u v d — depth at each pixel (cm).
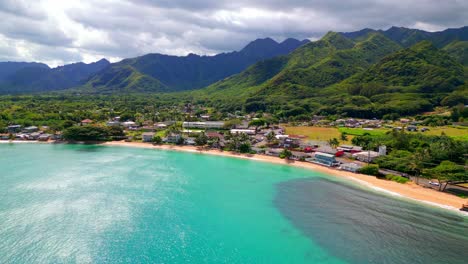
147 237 6688
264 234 7038
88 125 19175
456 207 8669
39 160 13300
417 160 11344
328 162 13262
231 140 17012
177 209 8250
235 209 8406
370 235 7075
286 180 11238
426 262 6056
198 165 13300
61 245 6228
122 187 9825
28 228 6850
